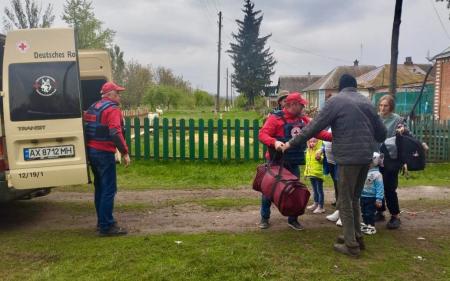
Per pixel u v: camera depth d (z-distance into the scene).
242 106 71.62
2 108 5.32
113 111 5.35
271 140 5.30
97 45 35.00
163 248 4.93
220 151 11.59
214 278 4.19
